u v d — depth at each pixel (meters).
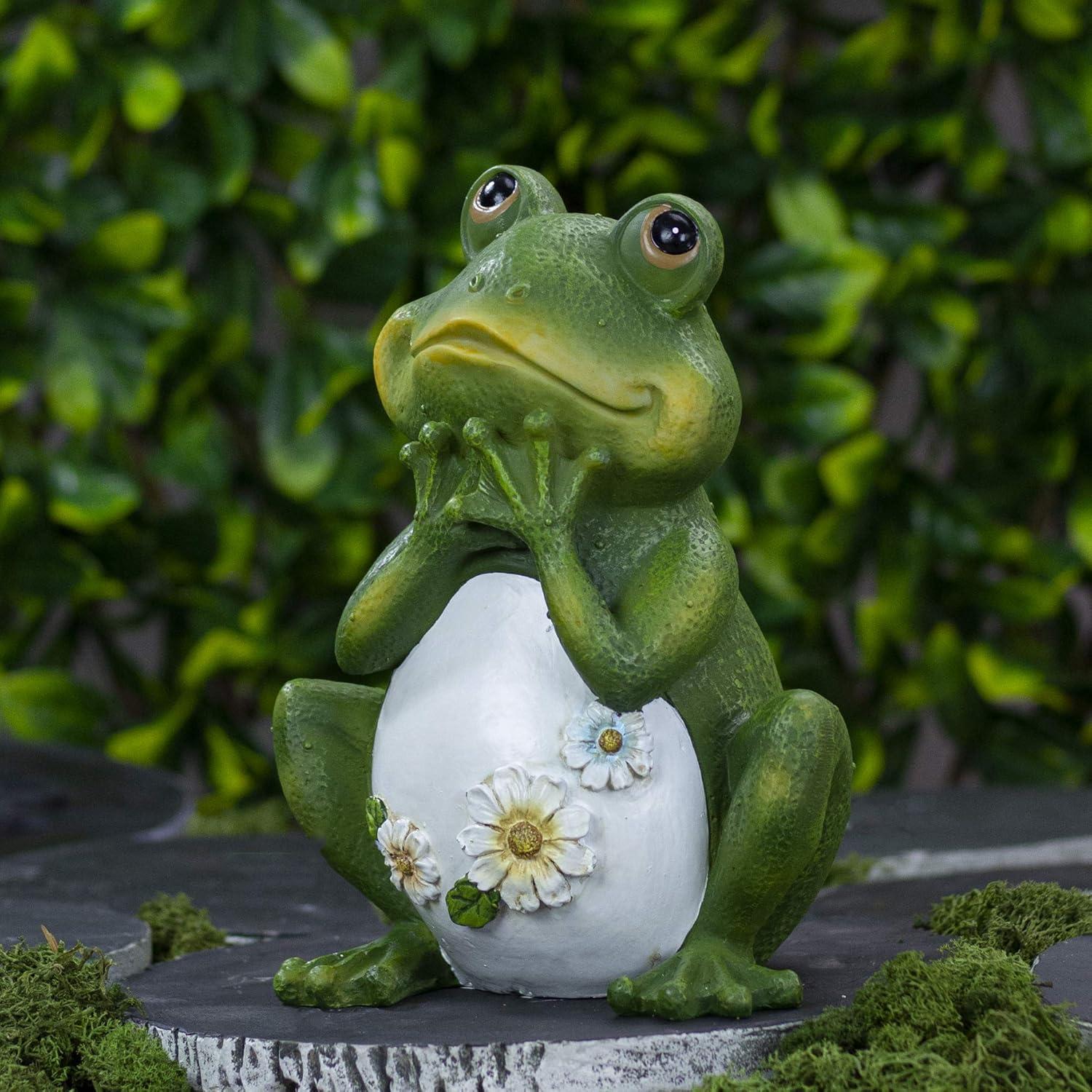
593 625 1.23
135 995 1.40
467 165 2.87
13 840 2.38
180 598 3.04
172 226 2.93
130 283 2.88
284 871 2.18
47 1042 1.25
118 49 2.93
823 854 1.31
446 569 1.32
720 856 1.26
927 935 1.54
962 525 3.03
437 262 2.90
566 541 1.25
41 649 3.26
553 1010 1.26
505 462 1.27
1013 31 3.07
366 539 3.02
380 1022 1.24
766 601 2.95
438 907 1.29
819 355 2.91
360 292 2.89
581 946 1.26
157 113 2.86
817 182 2.98
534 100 2.88
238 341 2.98
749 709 1.32
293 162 3.07
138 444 3.16
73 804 2.61
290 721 1.38
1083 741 3.12
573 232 1.29
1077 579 3.18
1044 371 3.09
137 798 2.67
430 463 1.32
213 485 2.97
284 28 2.89
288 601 3.11
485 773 1.25
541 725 1.25
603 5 2.93
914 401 3.81
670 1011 1.20
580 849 1.23
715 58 2.98
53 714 2.90
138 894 2.02
